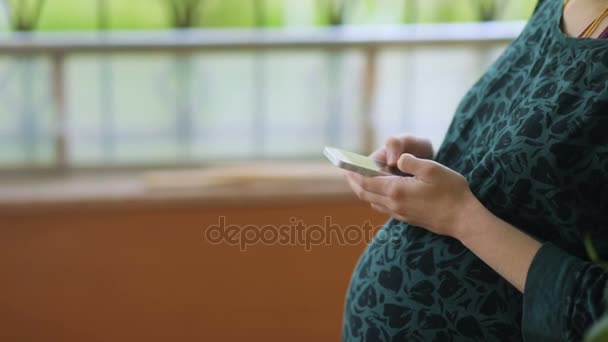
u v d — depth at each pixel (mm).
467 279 1392
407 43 3158
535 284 1214
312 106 3242
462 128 1563
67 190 2941
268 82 3201
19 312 2961
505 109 1461
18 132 3129
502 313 1367
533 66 1417
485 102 1531
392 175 1412
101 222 2920
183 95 3191
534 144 1292
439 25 3246
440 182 1329
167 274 2996
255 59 3170
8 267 2920
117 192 2924
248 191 2963
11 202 2846
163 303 3020
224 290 3037
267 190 2971
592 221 1271
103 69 3119
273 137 3268
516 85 1474
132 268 2977
